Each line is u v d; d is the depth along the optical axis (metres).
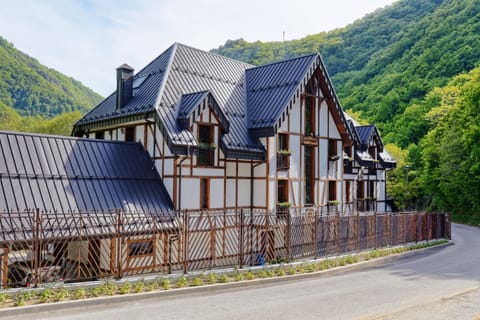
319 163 23.75
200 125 18.72
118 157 17.73
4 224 12.72
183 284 12.25
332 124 24.81
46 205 14.17
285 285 13.25
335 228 18.98
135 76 22.70
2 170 14.17
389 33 92.69
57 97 87.31
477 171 40.91
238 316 9.45
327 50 99.06
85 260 15.43
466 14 65.19
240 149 19.42
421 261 19.31
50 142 16.23
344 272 16.05
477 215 42.03
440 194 46.91
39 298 10.15
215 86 22.03
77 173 15.91
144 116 18.38
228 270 14.32
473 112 40.69
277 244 17.52
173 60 21.34
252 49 108.88
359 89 73.31
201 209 18.39
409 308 10.10
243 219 16.52
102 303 10.38
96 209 15.16
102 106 22.72
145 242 16.19
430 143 47.50
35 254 11.36
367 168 35.38
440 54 62.38
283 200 21.69
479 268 17.09
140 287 11.50
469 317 9.23
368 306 10.46
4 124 56.66
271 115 20.78
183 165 17.80
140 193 17.00
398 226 23.92
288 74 22.88
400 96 62.28
